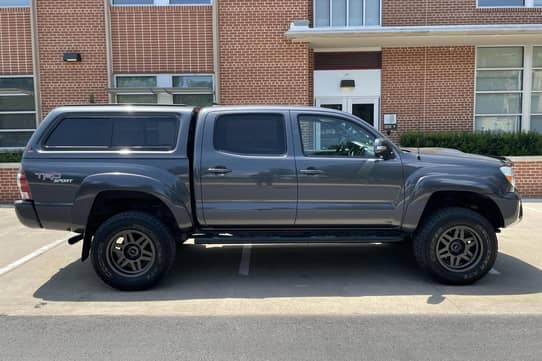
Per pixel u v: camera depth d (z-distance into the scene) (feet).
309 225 17.85
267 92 40.16
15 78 40.63
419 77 42.24
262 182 17.31
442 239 17.38
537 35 37.65
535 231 25.68
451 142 38.14
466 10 41.78
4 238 25.12
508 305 15.47
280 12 39.60
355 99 42.60
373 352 12.16
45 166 16.93
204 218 17.52
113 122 17.53
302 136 17.75
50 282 18.20
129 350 12.37
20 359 11.91
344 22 42.52
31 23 39.70
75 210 16.88
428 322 14.08
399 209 17.49
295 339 12.96
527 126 42.83
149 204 17.83
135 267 17.19
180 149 17.28
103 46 40.09
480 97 42.75
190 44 40.11
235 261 20.99
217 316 14.69
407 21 41.88
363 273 19.13
